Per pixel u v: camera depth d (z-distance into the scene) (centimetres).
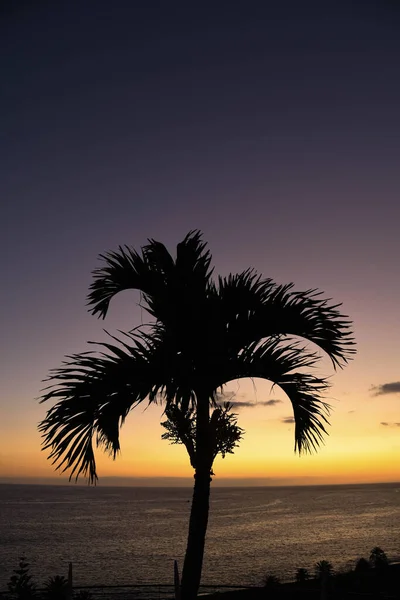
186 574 735
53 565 10700
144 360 760
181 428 777
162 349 768
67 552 12769
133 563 10919
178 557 11662
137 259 847
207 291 836
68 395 741
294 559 11238
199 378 800
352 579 2286
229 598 1268
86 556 12031
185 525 19988
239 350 822
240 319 812
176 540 15112
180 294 812
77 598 1360
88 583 8338
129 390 757
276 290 812
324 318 808
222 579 8669
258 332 815
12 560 11425
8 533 17350
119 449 755
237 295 810
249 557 11662
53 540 15375
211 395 804
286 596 920
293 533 16862
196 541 745
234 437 776
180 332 805
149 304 841
